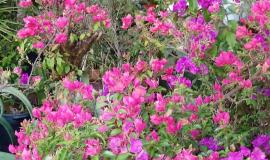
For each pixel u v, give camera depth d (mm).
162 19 1901
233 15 2115
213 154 1321
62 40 1864
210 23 1824
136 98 1257
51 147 1286
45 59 1973
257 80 1660
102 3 2229
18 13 2596
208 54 1779
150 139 1308
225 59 1572
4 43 2559
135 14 2191
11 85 1900
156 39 1976
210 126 1528
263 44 1583
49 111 1416
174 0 2111
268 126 1750
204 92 1758
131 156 1198
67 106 1409
